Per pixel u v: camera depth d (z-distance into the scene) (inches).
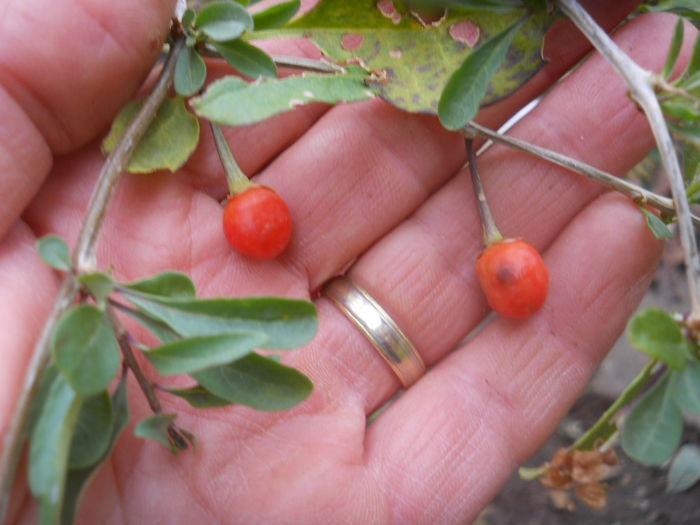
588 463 3.9
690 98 3.2
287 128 4.2
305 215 4.2
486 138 3.9
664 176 6.2
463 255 4.3
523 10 3.7
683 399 2.8
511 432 4.2
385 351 4.2
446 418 4.2
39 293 3.4
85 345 2.5
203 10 3.5
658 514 6.2
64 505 2.6
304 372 4.1
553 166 4.2
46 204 3.8
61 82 3.4
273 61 3.7
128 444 3.5
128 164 3.6
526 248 3.7
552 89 4.3
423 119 4.2
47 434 2.4
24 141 3.5
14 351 3.0
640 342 2.6
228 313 2.8
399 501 4.1
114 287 2.8
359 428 4.1
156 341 3.7
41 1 3.2
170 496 3.6
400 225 4.4
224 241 4.0
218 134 3.8
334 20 3.8
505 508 6.4
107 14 3.4
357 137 4.2
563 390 4.3
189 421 3.7
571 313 4.2
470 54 3.5
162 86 3.7
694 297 3.0
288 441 3.9
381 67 3.8
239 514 3.7
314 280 4.3
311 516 3.8
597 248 4.2
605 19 4.2
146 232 3.9
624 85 4.2
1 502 2.4
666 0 4.0
